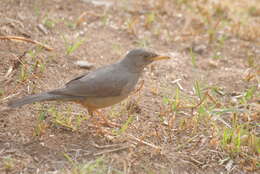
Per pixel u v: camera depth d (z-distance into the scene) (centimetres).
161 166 964
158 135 1062
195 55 1534
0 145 966
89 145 1008
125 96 1092
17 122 1049
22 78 1193
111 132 1062
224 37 1648
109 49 1462
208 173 970
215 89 1315
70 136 1033
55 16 1584
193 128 1105
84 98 1036
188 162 991
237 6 2044
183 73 1405
